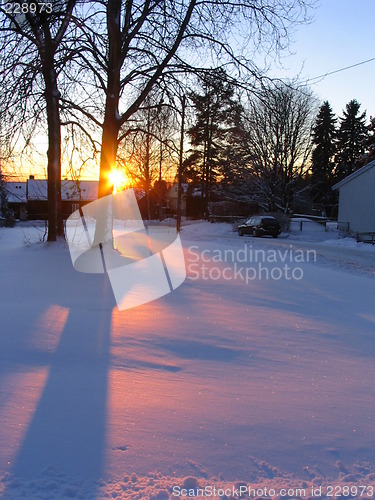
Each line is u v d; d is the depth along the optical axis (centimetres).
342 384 454
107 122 1385
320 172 5141
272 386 442
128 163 1667
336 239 3081
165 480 284
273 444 331
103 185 1404
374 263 1706
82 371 459
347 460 314
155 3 1271
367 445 334
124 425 348
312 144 3984
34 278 993
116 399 394
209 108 1499
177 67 1379
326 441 338
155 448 318
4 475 282
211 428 350
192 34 1330
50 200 1590
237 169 4016
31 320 642
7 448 311
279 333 637
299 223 3844
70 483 277
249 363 507
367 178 3138
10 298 789
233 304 825
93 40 1316
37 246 1505
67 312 700
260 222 3209
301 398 415
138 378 446
